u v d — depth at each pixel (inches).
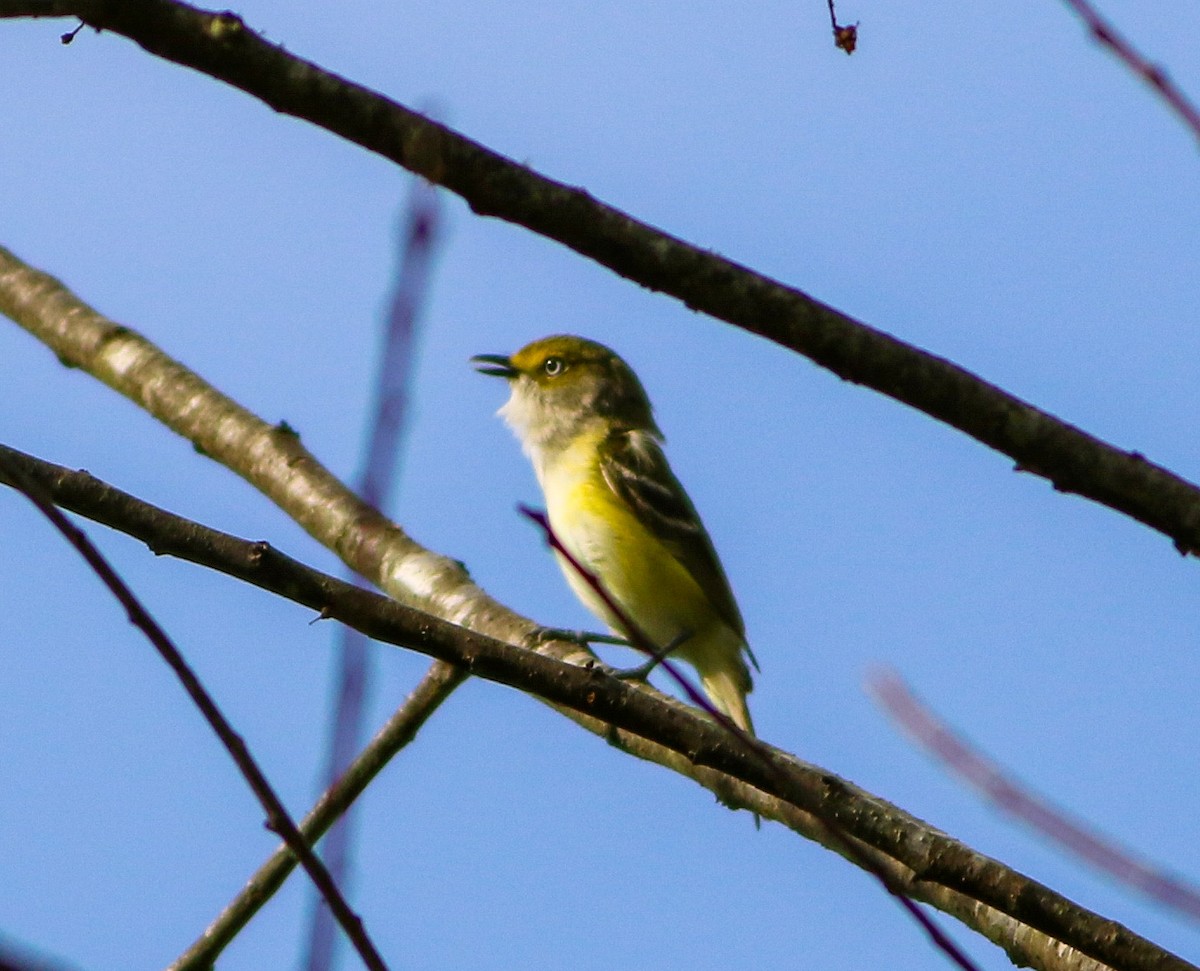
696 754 348.8
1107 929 328.2
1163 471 292.7
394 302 196.9
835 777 354.3
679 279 288.0
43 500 252.1
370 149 279.1
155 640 248.8
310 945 207.9
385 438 193.5
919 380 292.0
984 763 300.4
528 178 283.9
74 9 269.6
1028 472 296.7
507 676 347.3
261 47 274.5
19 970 162.7
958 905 413.4
